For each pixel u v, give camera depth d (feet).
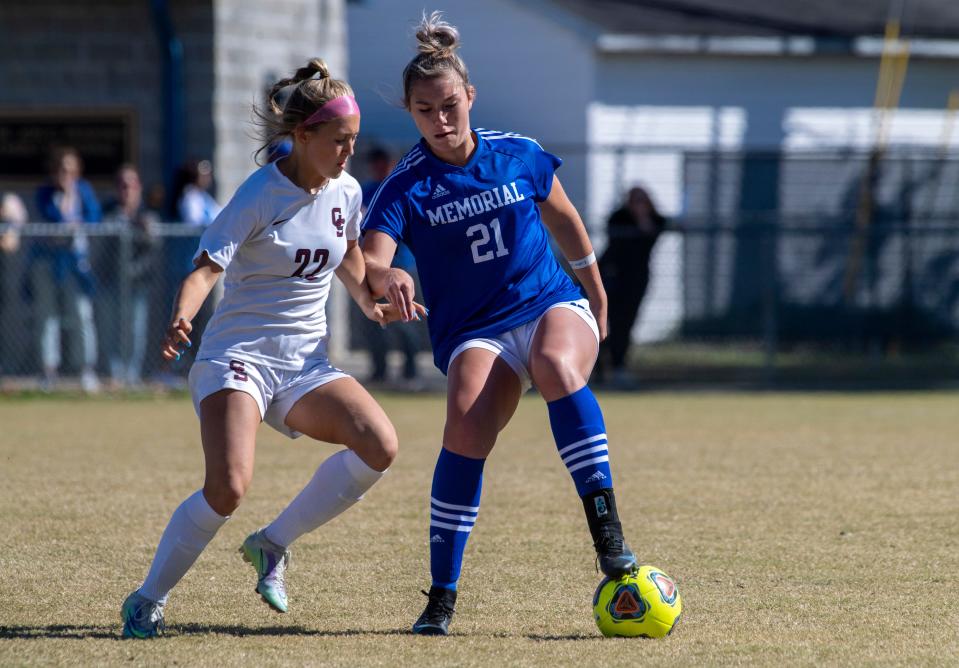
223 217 51.24
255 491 87.25
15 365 156.56
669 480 92.32
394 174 53.52
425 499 84.07
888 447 111.04
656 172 210.59
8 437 115.75
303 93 50.72
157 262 156.46
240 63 171.73
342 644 49.67
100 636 51.26
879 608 55.62
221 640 50.47
